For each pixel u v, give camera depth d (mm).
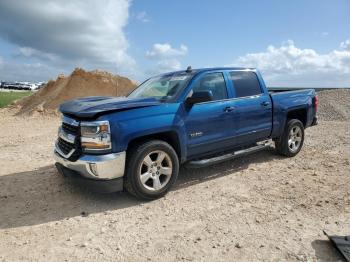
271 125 6629
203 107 5477
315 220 4203
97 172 4512
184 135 5215
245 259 3389
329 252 3480
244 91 6227
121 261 3418
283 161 6887
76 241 3842
